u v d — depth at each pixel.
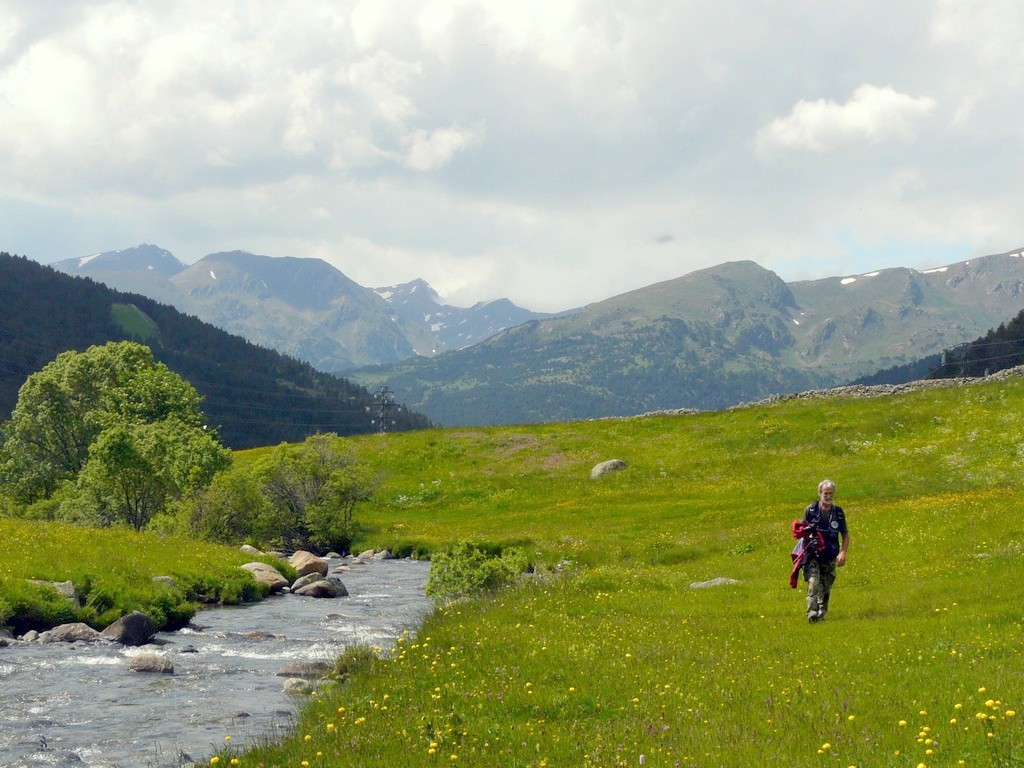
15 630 25.19
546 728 11.58
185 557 37.00
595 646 17.48
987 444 59.81
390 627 27.75
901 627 17.97
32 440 72.38
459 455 80.75
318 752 11.07
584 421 87.56
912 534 32.56
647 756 10.04
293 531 60.94
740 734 10.72
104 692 18.70
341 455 63.38
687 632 19.48
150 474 52.53
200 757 13.49
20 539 33.06
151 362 77.88
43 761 13.77
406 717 12.57
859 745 9.88
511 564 32.81
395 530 61.75
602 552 42.84
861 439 67.25
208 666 21.73
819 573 20.05
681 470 68.94
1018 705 11.07
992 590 21.38
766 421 75.00
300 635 26.69
